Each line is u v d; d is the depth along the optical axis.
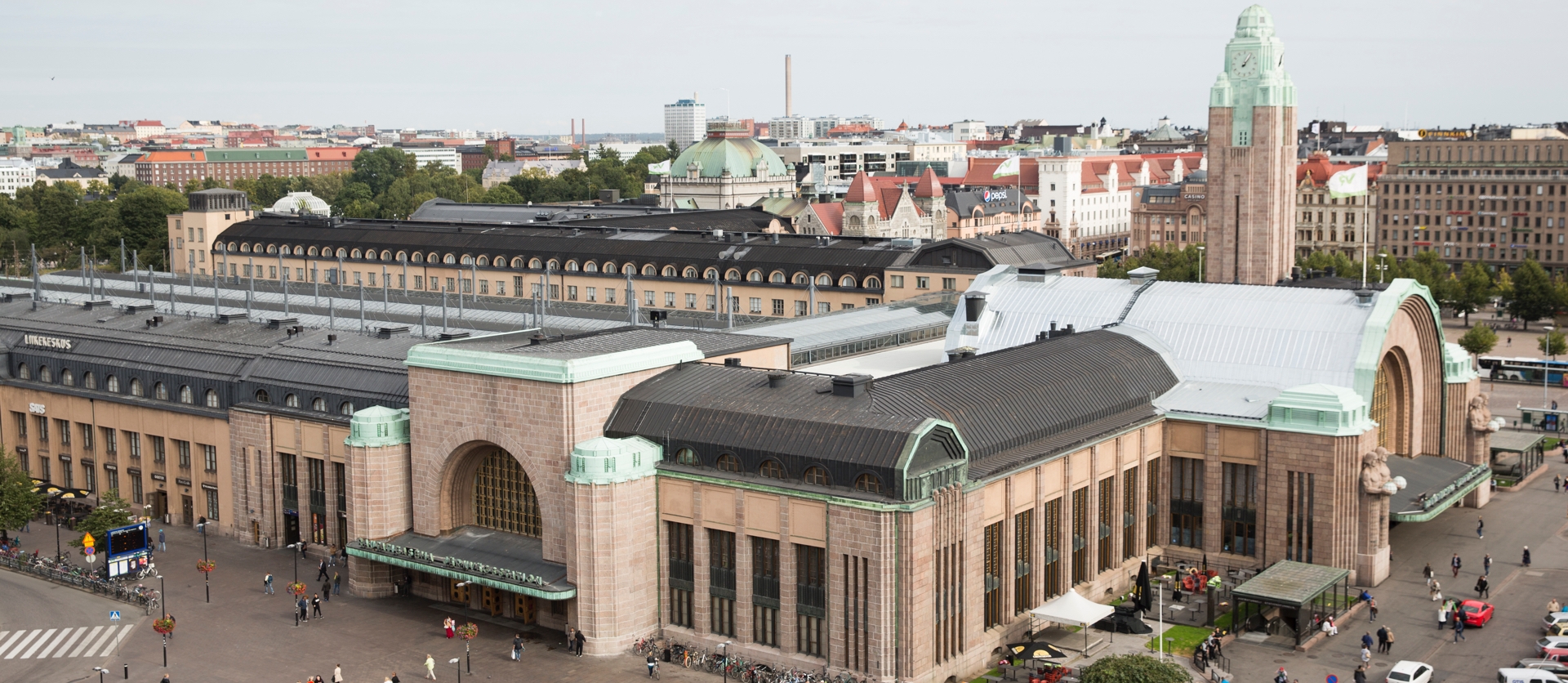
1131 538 107.50
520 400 95.44
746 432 89.94
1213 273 197.62
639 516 92.31
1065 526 97.31
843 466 84.56
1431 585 103.50
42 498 125.44
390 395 111.62
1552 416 167.25
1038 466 93.31
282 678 89.50
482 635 97.25
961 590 86.88
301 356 121.69
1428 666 85.88
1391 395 122.50
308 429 115.38
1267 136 190.12
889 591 82.44
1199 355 117.50
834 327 139.12
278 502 119.62
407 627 98.81
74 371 135.75
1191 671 88.06
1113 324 122.06
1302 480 103.81
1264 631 96.00
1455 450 130.88
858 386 91.31
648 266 195.25
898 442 83.81
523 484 100.50
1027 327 128.25
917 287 174.75
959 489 85.19
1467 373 130.75
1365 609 100.12
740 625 90.00
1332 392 103.19
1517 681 84.25
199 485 126.00
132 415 130.38
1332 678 83.56
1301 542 104.50
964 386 96.75
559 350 100.38
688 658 90.69
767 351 114.12
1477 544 116.81
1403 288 115.75
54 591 109.88
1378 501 103.94
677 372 100.19
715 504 90.31
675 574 93.75
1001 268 137.25
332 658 93.00
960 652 87.38
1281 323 117.12
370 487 103.50
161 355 130.00
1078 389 104.06
